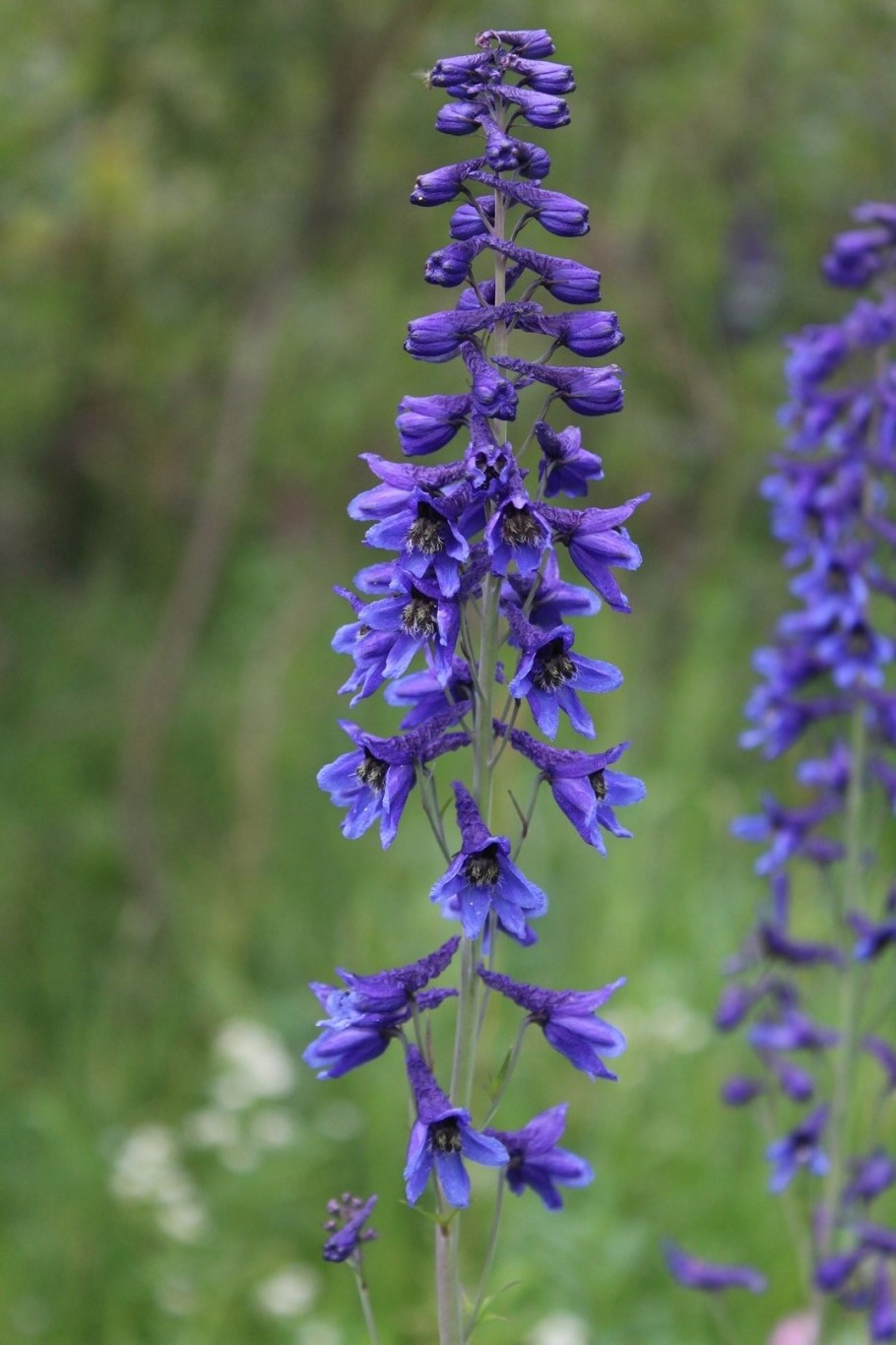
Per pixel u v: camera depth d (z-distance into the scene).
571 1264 1.08
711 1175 1.19
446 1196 0.76
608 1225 1.10
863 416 1.03
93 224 1.49
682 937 1.45
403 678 0.81
